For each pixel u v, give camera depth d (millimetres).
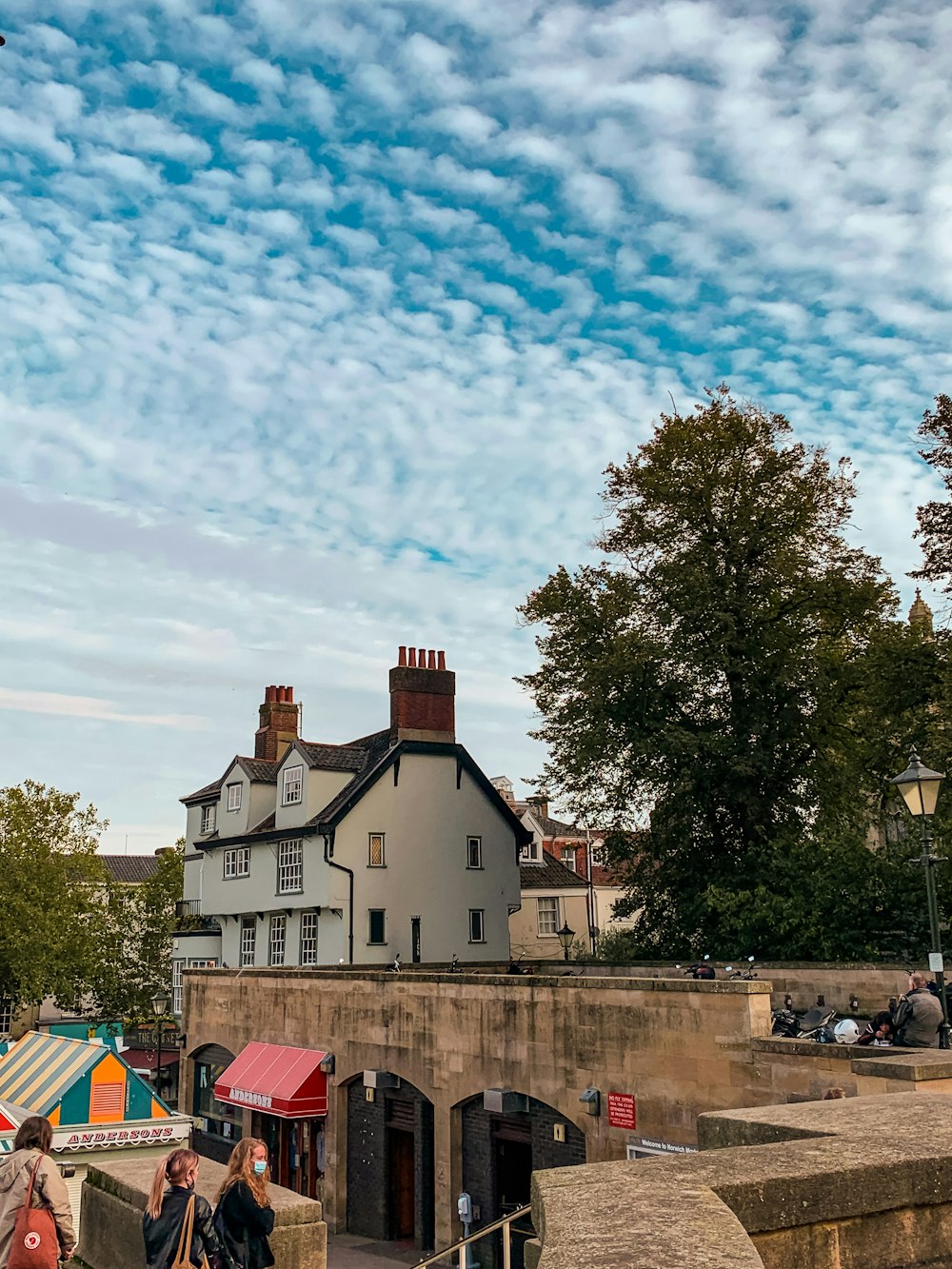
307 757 43438
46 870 51812
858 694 33531
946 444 30000
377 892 42000
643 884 36625
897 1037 14516
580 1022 19219
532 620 37344
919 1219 4527
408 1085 24266
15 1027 58625
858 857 27984
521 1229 20453
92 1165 10172
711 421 35438
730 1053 16344
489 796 45969
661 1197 3924
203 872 49000
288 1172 29172
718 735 32812
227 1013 32719
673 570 34375
